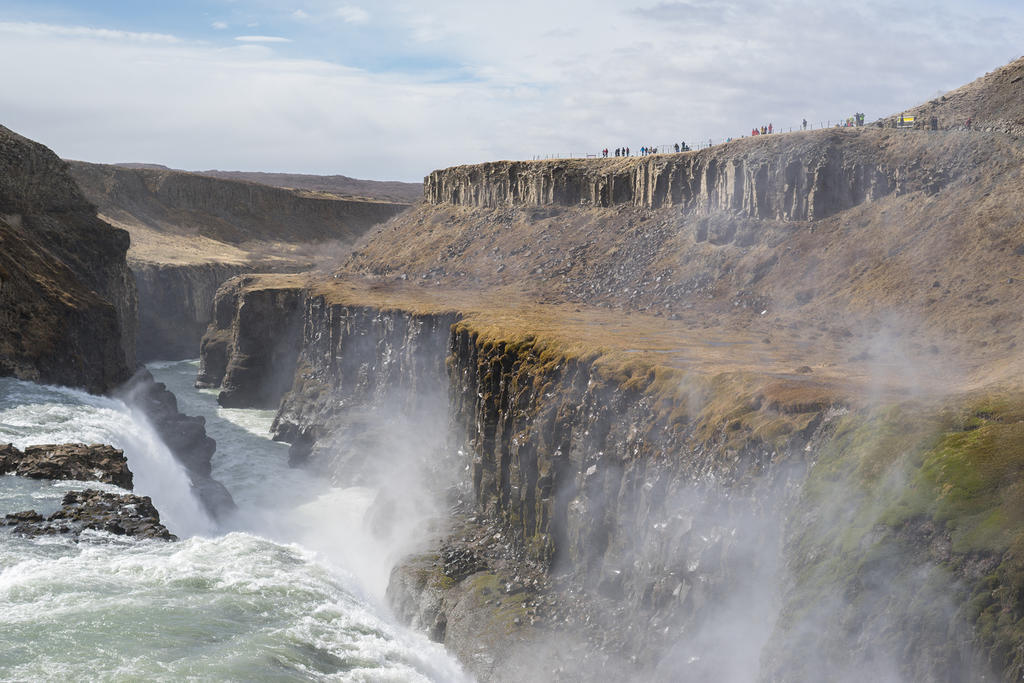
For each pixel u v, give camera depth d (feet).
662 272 325.21
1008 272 207.21
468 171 542.57
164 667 92.68
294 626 111.24
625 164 424.87
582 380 189.47
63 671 89.81
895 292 227.40
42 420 185.98
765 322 247.09
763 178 311.68
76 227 332.19
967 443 106.11
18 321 228.63
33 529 127.44
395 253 523.29
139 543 129.49
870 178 282.15
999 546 89.10
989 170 249.96
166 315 598.75
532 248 419.33
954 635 87.76
